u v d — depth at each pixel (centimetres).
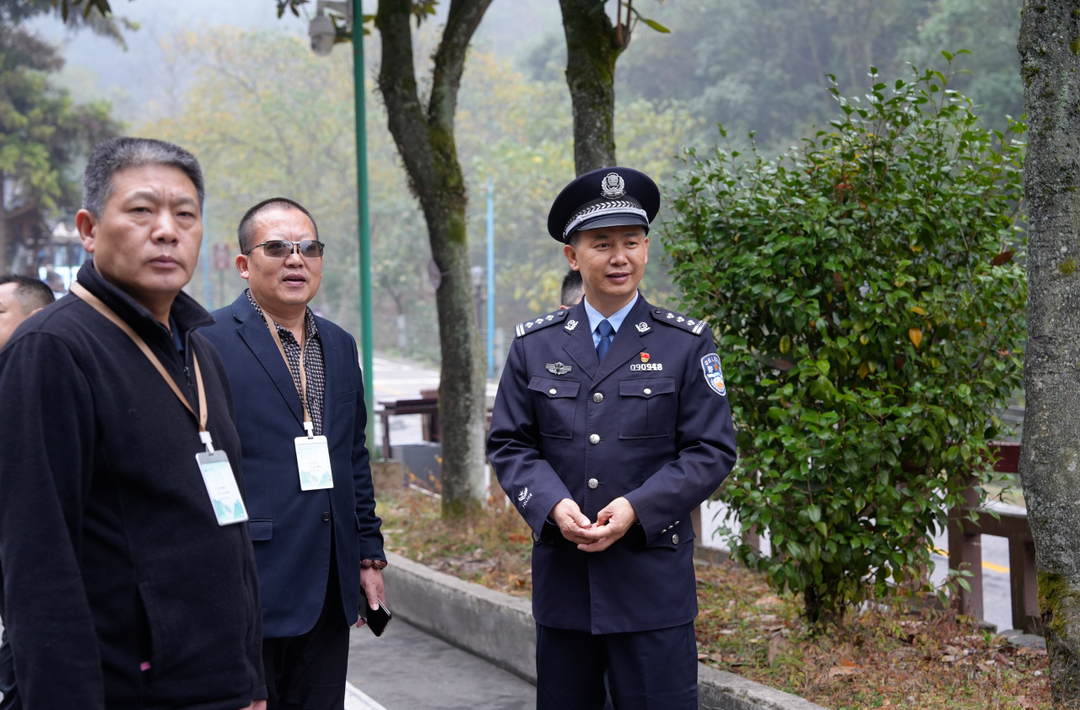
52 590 170
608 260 270
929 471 384
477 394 681
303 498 294
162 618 186
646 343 275
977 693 337
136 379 190
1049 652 307
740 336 397
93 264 195
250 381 297
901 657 374
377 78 691
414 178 674
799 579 378
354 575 306
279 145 3884
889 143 383
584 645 276
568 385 274
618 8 523
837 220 378
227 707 192
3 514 173
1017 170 392
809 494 369
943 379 381
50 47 2995
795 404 367
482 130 4203
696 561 571
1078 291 299
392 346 4369
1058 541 300
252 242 305
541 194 3269
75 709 169
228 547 197
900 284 366
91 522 183
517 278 3812
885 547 375
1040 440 303
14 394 176
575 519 256
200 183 200
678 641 269
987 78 2262
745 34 3106
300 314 314
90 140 3056
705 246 412
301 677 301
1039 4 299
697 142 421
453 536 633
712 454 265
